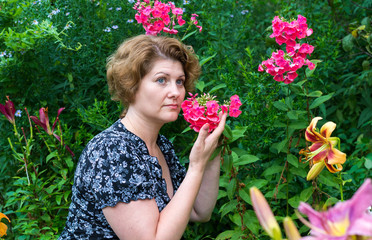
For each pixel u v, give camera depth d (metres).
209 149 1.52
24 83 2.99
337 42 3.45
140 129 1.68
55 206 2.67
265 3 3.99
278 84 2.33
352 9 3.87
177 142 2.94
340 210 0.53
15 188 2.96
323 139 1.27
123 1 3.06
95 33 2.98
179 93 1.61
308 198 2.11
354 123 3.69
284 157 2.35
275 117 2.24
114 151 1.51
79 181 1.55
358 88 3.58
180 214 1.45
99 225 1.56
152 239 1.42
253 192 0.61
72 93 3.10
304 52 1.96
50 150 2.62
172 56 1.60
